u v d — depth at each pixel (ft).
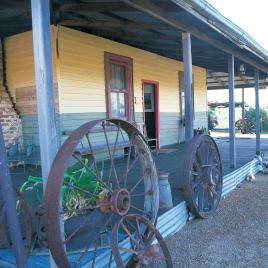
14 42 25.73
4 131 25.16
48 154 9.98
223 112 82.48
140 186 18.74
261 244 14.20
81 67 25.64
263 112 74.33
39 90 9.97
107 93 27.86
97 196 10.76
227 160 28.58
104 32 26.25
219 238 14.84
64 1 18.69
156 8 15.01
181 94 39.63
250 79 54.03
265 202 20.22
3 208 10.68
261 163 30.58
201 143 17.19
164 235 14.52
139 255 10.46
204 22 16.76
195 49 24.56
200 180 16.94
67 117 24.47
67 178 13.05
